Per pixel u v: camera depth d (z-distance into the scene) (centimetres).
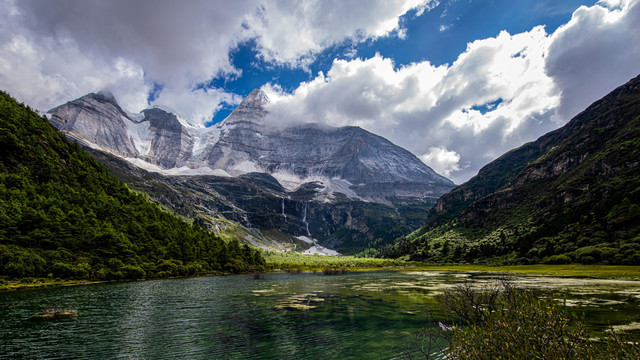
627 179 19100
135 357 2736
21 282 7519
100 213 12306
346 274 15200
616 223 14975
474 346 1267
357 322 4009
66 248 9462
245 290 7625
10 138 12188
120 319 4191
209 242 17112
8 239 8319
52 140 15088
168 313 4622
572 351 1073
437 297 1969
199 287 8331
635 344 1045
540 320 1187
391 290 7400
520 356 1112
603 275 9719
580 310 4156
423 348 2759
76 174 14438
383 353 2712
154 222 14438
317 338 3291
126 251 10975
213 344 3092
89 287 7906
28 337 3291
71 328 3678
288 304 5428
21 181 11031
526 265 15962
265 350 2905
